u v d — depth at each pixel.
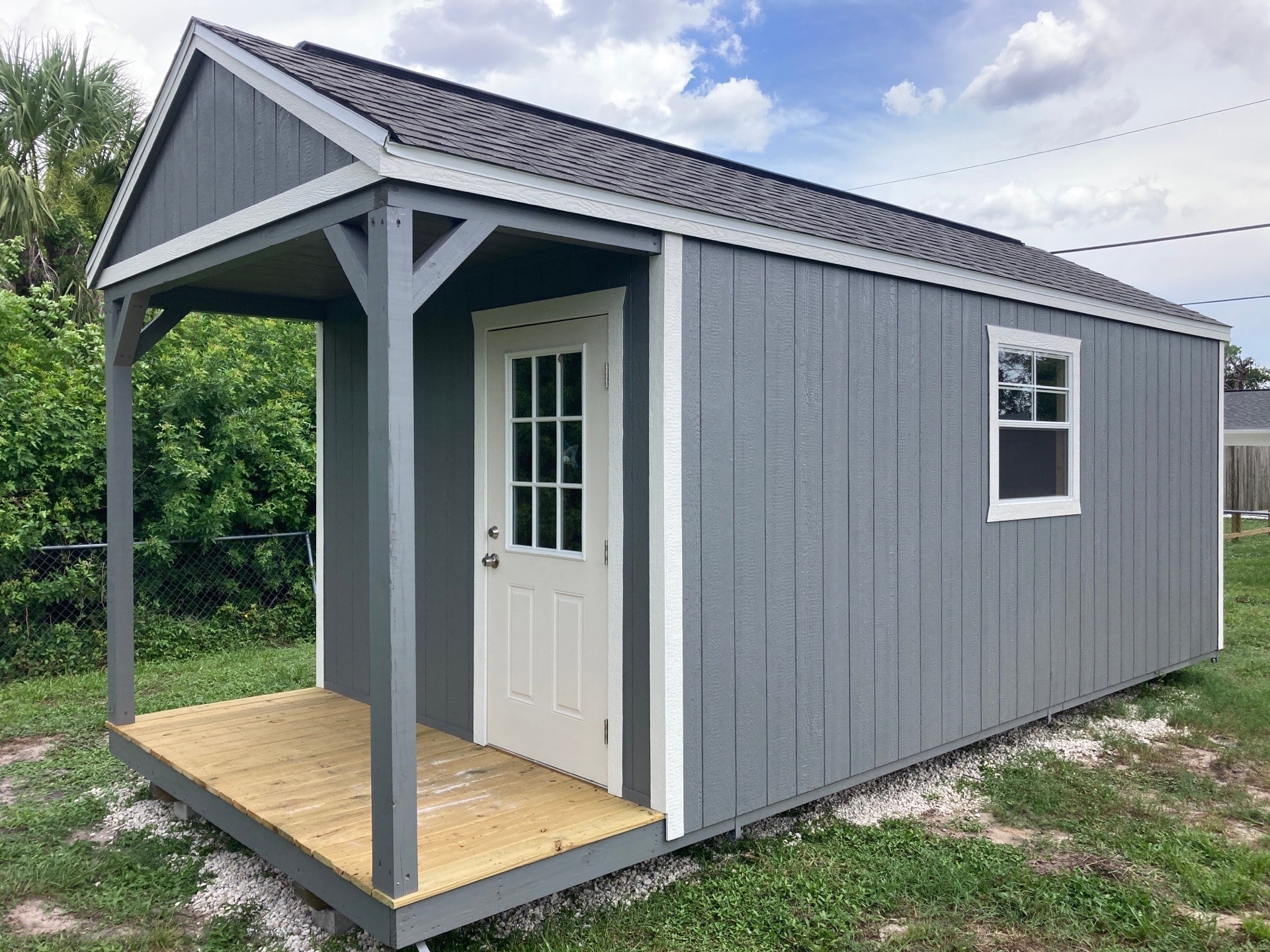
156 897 3.59
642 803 3.63
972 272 5.04
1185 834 4.11
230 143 3.70
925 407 4.86
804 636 4.18
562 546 4.11
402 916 2.72
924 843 4.05
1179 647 7.00
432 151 2.79
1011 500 5.47
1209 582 7.40
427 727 4.91
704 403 3.71
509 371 4.39
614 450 3.76
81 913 3.49
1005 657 5.40
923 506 4.84
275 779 3.90
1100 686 6.17
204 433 8.28
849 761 4.41
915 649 4.80
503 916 3.37
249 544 8.76
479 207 2.98
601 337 3.88
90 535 7.60
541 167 3.13
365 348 5.40
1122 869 3.80
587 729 3.94
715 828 3.76
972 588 5.16
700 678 3.68
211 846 4.07
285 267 4.46
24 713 6.21
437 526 4.85
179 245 4.04
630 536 3.70
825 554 4.28
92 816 4.44
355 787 3.79
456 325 4.71
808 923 3.34
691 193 3.78
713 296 3.75
